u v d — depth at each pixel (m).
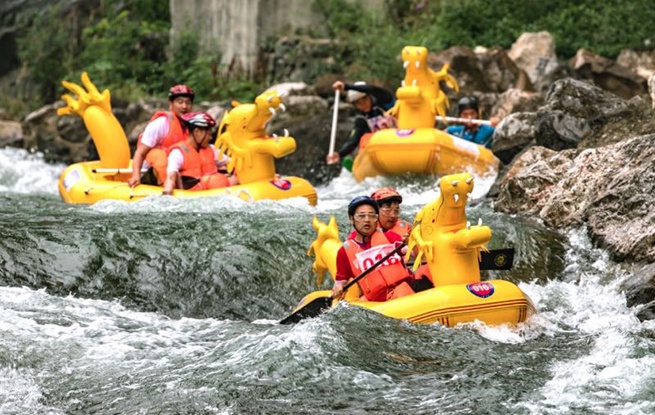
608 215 26.39
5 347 19.69
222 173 32.97
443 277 21.38
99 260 24.95
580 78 47.34
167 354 19.75
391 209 22.78
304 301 22.62
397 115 37.84
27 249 25.06
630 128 31.84
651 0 50.22
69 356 19.59
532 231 26.81
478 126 39.00
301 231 26.16
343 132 45.06
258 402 17.50
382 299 22.03
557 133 32.81
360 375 18.41
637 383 17.94
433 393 17.75
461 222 21.55
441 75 38.00
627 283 23.69
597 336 21.06
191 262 25.00
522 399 17.44
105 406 17.62
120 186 32.62
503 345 20.17
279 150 31.39
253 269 24.91
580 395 17.53
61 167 47.56
